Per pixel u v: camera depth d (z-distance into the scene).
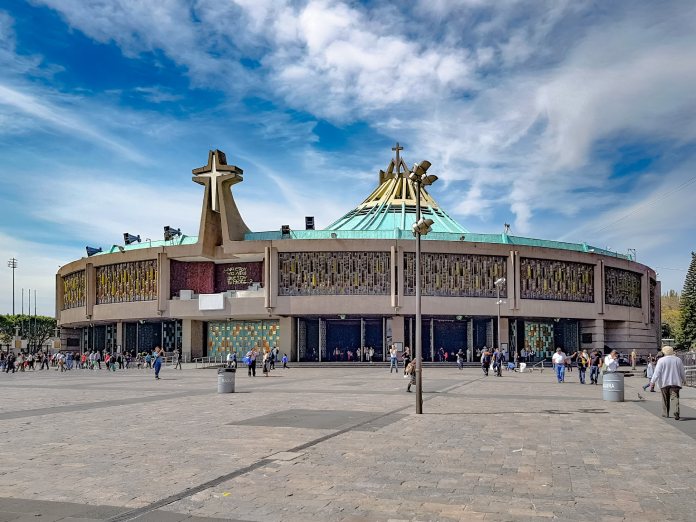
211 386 33.09
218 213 67.31
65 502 9.11
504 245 64.62
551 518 8.45
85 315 71.38
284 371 51.66
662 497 9.51
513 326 66.75
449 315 63.56
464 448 13.32
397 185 80.62
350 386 32.12
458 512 8.68
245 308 63.41
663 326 150.12
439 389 30.12
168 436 14.88
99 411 20.34
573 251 68.25
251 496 9.44
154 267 66.94
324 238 63.50
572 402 23.34
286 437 14.70
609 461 12.04
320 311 62.19
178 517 8.42
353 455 12.52
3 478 10.57
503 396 26.09
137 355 66.31
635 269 75.50
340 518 8.41
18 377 45.22
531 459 12.20
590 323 70.69
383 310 62.06
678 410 18.05
